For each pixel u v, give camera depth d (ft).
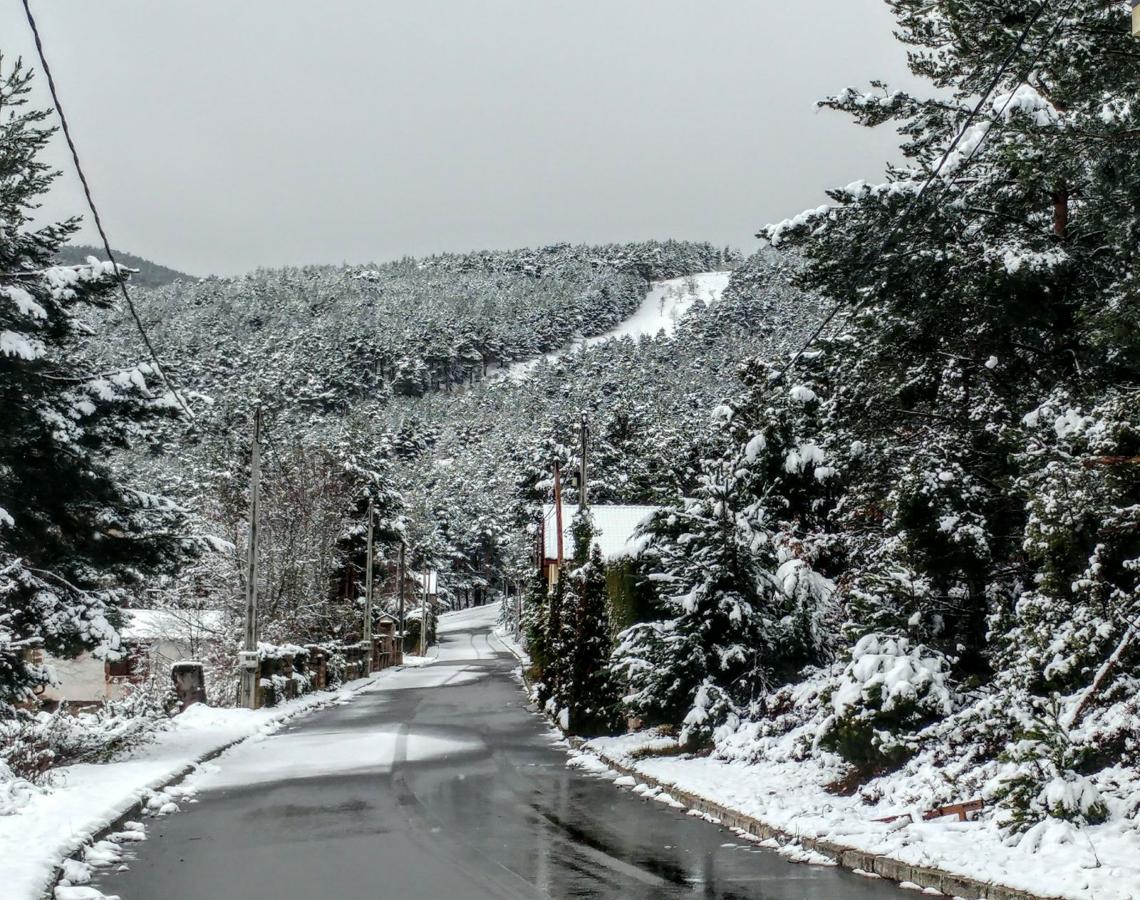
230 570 140.15
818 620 61.31
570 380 627.46
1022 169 54.39
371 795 49.67
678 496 66.28
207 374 549.13
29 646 64.95
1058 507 41.19
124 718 71.41
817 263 65.31
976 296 60.59
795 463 69.10
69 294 69.21
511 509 326.85
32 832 36.17
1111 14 55.83
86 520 73.92
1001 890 27.61
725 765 53.67
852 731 44.34
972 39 63.82
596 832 39.55
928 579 50.39
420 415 630.33
